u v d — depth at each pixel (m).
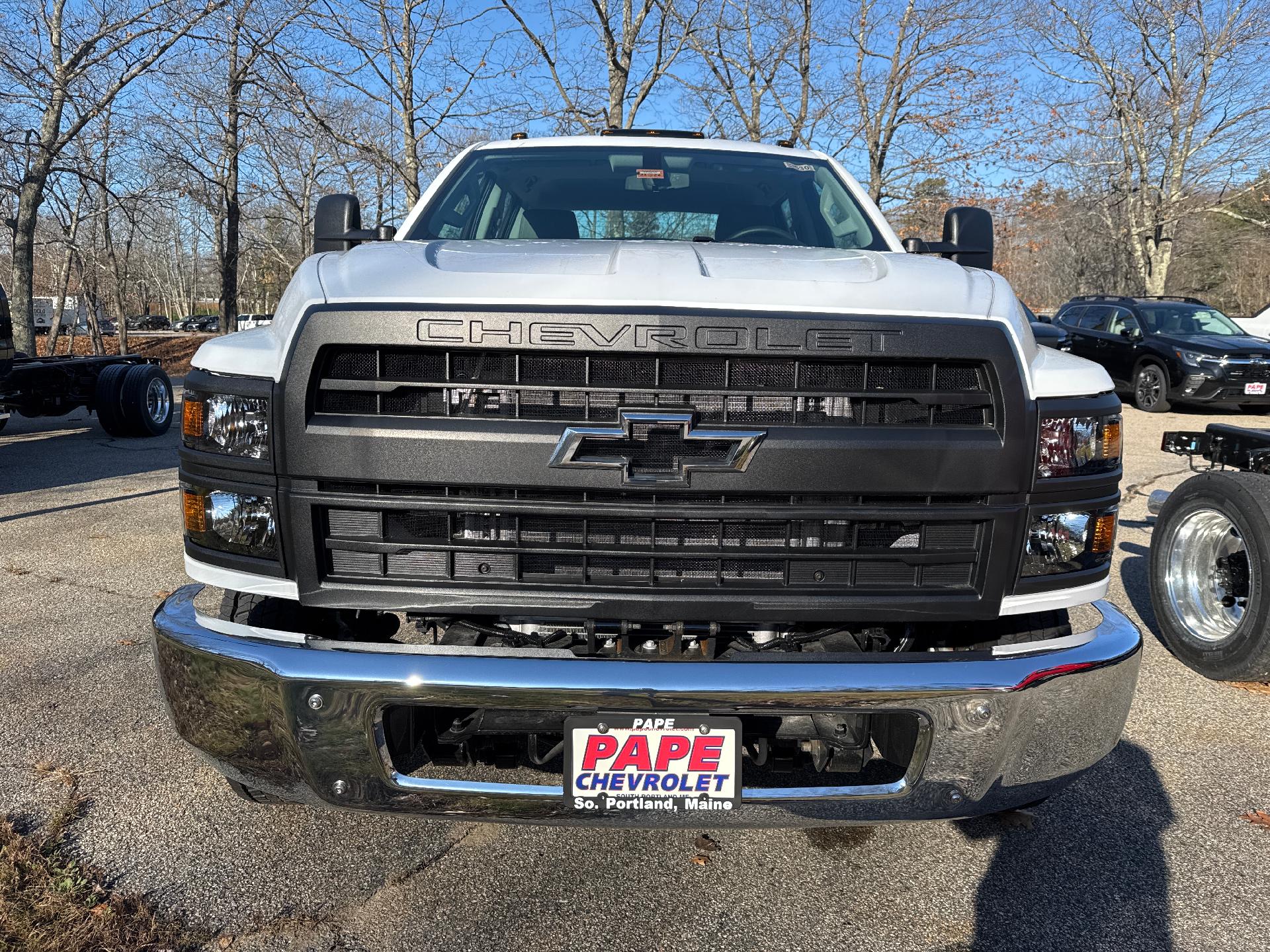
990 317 2.07
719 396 1.98
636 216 3.55
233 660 2.02
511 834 2.63
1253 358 13.53
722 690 1.89
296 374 1.98
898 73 17.75
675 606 2.03
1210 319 15.09
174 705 2.15
